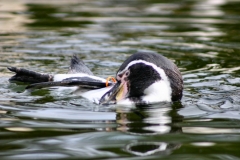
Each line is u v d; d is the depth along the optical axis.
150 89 11.16
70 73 13.12
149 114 10.19
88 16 22.11
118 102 11.09
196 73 13.88
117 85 11.34
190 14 22.59
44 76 12.72
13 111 10.28
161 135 8.73
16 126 9.21
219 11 23.28
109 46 17.14
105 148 8.05
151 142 8.39
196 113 10.23
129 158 7.62
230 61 15.21
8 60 15.29
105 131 8.98
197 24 20.53
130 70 11.20
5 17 21.64
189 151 7.92
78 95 11.87
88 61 15.33
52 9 23.72
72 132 8.88
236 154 7.78
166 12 23.14
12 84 12.75
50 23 20.70
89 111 10.41
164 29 19.72
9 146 8.14
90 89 12.09
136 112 10.33
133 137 8.62
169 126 9.29
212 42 17.69
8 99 11.34
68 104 11.01
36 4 24.80
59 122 9.51
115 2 25.91
